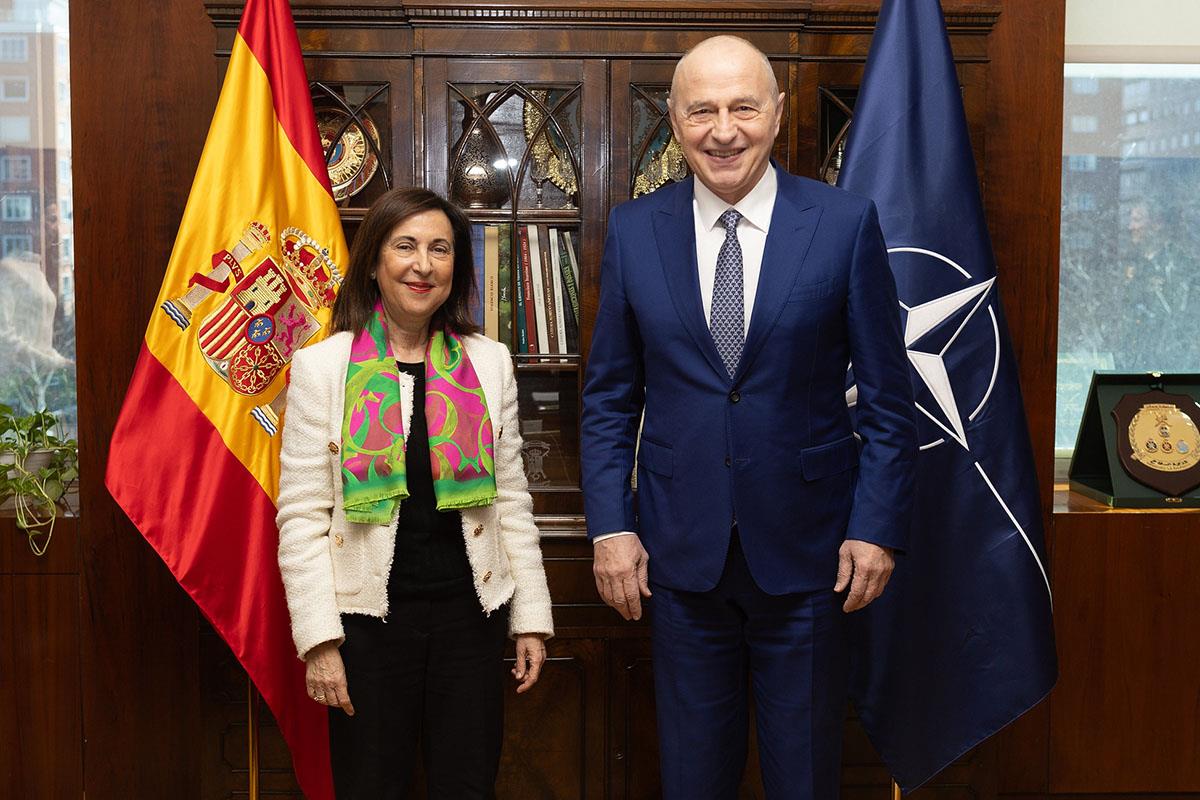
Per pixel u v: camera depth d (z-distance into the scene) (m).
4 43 3.12
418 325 1.96
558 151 2.64
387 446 1.85
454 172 2.63
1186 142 3.29
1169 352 3.34
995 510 2.44
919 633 2.46
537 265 2.68
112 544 2.76
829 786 1.98
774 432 1.87
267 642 2.30
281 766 2.68
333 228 2.41
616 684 2.71
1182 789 2.88
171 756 2.80
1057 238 2.82
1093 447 3.08
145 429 2.25
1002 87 2.80
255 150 2.35
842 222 1.89
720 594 1.93
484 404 1.97
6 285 3.15
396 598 1.88
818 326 1.87
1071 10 3.21
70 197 3.16
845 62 2.68
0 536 2.75
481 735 1.94
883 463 1.87
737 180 1.86
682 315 1.90
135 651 2.78
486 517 1.95
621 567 1.94
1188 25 3.21
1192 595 2.84
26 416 3.07
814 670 1.93
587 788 2.73
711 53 1.85
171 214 2.74
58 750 2.79
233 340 2.32
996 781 2.76
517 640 2.04
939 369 2.42
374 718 1.89
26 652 2.77
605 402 2.03
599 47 2.59
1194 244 3.32
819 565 1.91
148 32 2.72
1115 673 2.86
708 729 1.98
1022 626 2.44
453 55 2.59
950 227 2.41
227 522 2.29
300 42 2.61
